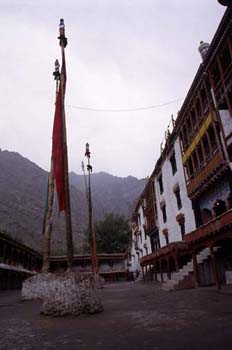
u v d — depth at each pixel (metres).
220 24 14.81
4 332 6.67
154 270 32.06
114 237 65.81
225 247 16.81
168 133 27.14
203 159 20.56
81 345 4.91
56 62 15.22
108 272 53.56
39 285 17.11
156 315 7.92
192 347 4.30
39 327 7.11
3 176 136.50
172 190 28.11
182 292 14.70
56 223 106.38
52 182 20.70
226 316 6.83
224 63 16.39
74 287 9.14
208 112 18.23
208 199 20.61
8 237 29.84
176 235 27.05
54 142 11.57
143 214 43.94
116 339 5.22
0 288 28.83
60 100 12.16
